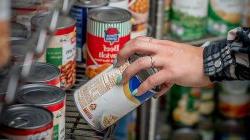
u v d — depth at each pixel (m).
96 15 1.23
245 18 1.74
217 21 1.75
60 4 0.96
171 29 1.75
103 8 1.27
